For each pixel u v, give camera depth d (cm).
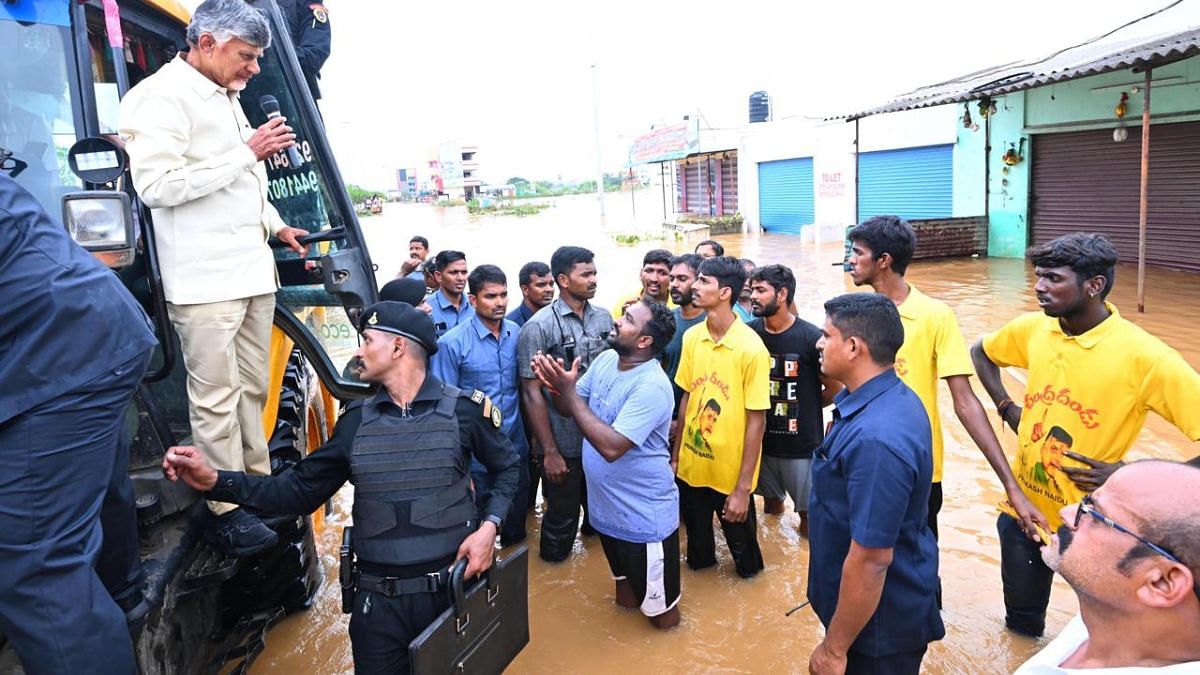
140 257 277
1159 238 1222
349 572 272
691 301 469
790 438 444
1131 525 139
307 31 475
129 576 226
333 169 368
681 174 3055
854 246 358
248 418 316
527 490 484
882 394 250
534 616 406
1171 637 137
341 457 271
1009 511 349
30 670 197
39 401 194
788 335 436
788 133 2183
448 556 266
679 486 436
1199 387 278
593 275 450
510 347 461
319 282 398
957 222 1503
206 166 267
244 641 375
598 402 374
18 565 193
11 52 256
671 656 367
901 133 1745
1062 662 160
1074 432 310
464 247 2142
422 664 239
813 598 275
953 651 355
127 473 228
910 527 252
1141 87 1195
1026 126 1420
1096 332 303
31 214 199
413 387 272
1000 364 356
